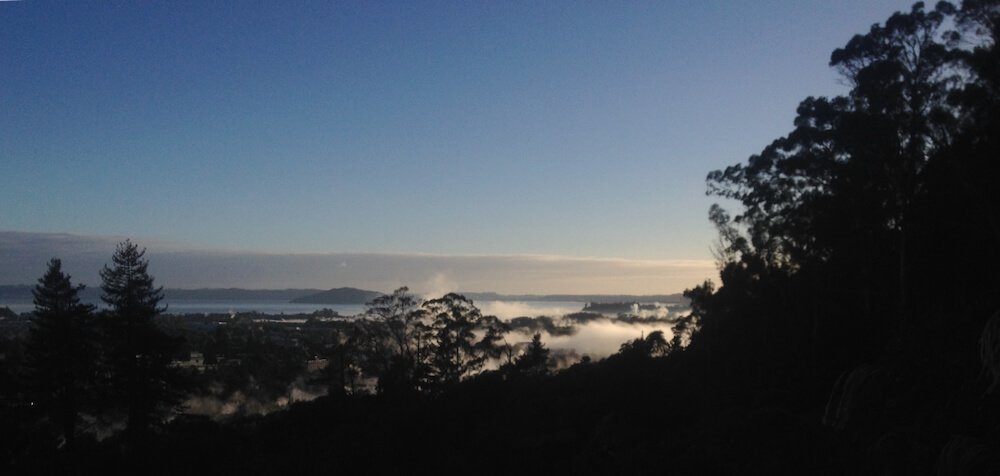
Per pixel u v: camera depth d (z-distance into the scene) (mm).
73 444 44188
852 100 41906
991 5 33500
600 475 27141
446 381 66062
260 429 43406
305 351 103250
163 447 36188
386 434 37375
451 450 35000
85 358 51438
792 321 53438
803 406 36656
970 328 30031
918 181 39531
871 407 26328
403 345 75312
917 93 36781
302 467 32781
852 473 22500
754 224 57312
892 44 37250
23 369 53344
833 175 45750
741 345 56000
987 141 36125
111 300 53094
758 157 53312
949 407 23266
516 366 68438
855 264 47875
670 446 28578
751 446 26328
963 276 38500
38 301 51344
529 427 38344
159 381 54156
